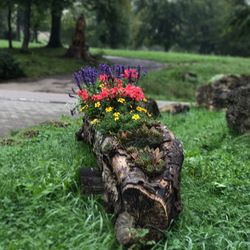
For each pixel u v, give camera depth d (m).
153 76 27.78
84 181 5.75
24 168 6.39
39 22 43.53
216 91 16.95
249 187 6.59
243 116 10.72
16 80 24.06
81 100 7.73
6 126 10.35
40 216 5.12
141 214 4.57
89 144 7.38
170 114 14.16
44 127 9.89
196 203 5.69
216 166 7.50
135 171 4.87
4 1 34.00
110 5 40.19
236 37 36.84
